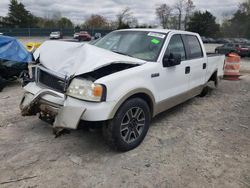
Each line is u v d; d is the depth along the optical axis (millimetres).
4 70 6652
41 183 2809
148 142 3842
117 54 3754
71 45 3582
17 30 53344
